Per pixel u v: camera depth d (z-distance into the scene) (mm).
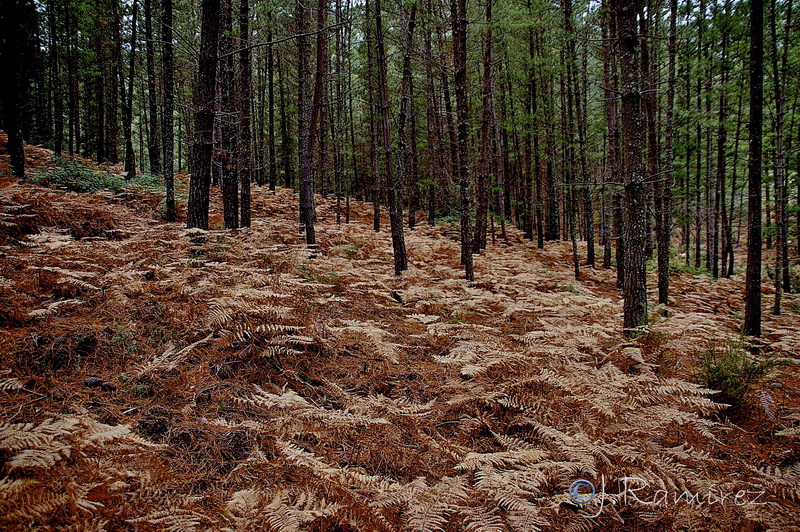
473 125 18562
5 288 4242
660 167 12227
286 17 14344
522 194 21750
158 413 3373
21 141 11102
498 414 4039
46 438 2260
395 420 3789
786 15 10555
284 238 10094
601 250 17719
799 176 12633
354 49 21438
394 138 23922
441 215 22984
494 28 12305
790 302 11711
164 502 2459
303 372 4414
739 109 13367
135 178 14789
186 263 6004
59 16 17922
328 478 2723
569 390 4004
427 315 6414
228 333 4336
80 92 25641
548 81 15273
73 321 4199
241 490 2713
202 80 7074
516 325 6887
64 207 7574
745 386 4551
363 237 12617
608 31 11656
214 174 18484
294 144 27344
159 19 11430
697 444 3840
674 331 5742
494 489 2789
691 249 24984
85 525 2033
